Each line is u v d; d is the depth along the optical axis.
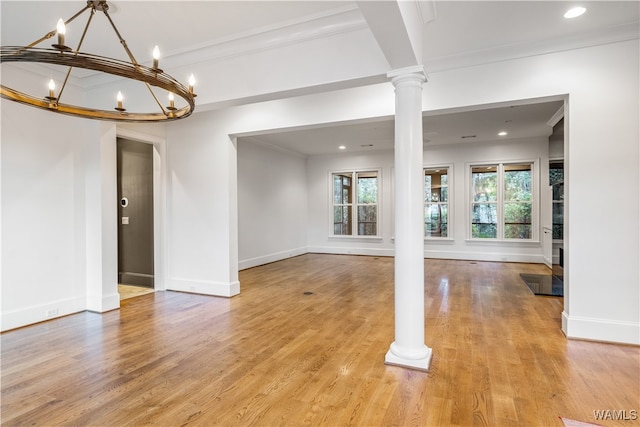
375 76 2.84
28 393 2.31
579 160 3.09
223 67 3.41
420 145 2.70
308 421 2.01
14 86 3.56
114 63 1.81
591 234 3.09
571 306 3.19
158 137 5.16
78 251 4.16
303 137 7.07
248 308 4.30
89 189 4.21
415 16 2.45
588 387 2.35
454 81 3.34
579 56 3.04
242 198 7.08
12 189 3.55
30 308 3.68
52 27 2.94
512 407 2.13
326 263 7.81
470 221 8.04
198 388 2.38
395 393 2.31
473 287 5.30
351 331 3.49
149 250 5.45
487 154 7.82
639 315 2.99
